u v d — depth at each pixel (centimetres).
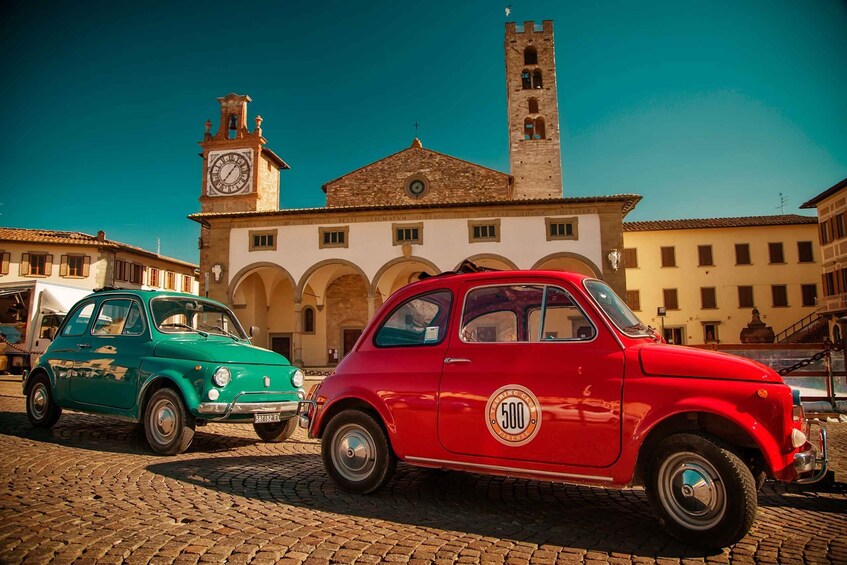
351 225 2817
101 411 709
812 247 3759
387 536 369
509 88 3897
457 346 446
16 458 596
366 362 489
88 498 450
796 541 366
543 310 424
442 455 427
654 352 377
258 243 2880
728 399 343
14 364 2064
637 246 3866
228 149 3438
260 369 688
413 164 3403
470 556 333
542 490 500
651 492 361
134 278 4034
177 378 640
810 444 352
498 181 3344
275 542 353
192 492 477
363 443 474
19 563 312
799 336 3431
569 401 382
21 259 3572
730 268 3794
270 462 614
